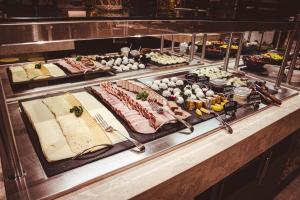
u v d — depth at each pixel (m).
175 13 1.94
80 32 1.10
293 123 2.34
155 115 1.68
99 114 1.71
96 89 2.08
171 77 2.59
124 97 1.93
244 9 3.55
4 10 1.39
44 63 2.66
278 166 2.76
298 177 3.28
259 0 3.74
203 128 1.70
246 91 2.19
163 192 1.29
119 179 1.25
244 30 1.86
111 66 2.74
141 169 1.33
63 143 1.40
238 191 2.19
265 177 2.57
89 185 1.19
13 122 1.60
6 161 1.23
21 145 1.39
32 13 1.37
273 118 2.04
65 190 1.12
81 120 1.63
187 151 1.51
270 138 2.07
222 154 1.56
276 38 4.54
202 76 2.48
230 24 1.72
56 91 2.07
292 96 2.53
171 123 1.69
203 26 1.56
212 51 3.43
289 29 2.29
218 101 2.04
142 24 1.29
